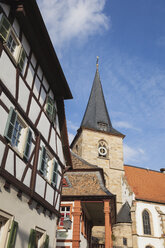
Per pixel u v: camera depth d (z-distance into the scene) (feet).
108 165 140.56
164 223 115.85
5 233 24.08
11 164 25.54
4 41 25.77
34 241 29.66
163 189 142.00
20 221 27.04
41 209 33.53
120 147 148.87
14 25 29.71
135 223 113.39
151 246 111.55
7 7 28.48
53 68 38.70
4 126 24.81
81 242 55.83
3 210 23.75
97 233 110.32
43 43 34.32
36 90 34.35
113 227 113.19
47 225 35.45
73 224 51.19
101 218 72.90
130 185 138.31
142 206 121.39
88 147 142.82
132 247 108.58
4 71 25.73
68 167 46.70
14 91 27.66
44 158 34.81
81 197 53.67
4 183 24.21
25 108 30.32
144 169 160.45
